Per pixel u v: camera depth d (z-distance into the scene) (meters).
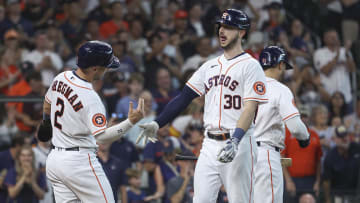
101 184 15.21
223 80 14.48
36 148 24.78
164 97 33.25
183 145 26.80
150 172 25.66
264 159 17.16
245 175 14.32
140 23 39.22
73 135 15.01
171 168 25.66
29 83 30.89
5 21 37.78
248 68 14.32
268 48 17.86
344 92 37.00
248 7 42.94
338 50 37.22
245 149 14.33
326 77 37.19
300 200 24.84
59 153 15.12
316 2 46.12
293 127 17.12
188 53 39.06
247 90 14.21
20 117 29.97
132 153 27.22
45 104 15.97
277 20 41.16
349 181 28.08
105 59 15.09
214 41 41.12
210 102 14.75
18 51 35.28
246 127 13.77
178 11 40.00
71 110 14.89
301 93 36.75
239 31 14.66
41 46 35.28
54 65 34.91
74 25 39.31
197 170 14.70
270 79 17.66
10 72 34.00
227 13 14.59
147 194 25.47
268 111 17.22
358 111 37.12
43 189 24.39
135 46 38.00
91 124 14.80
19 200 23.73
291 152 24.84
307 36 42.47
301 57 39.28
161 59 36.78
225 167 14.30
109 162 24.08
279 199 17.30
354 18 45.22
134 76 31.08
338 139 27.91
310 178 25.03
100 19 40.06
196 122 27.02
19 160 24.12
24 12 40.44
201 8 44.03
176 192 24.50
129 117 14.81
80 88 14.96
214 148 14.47
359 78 38.97
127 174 24.70
